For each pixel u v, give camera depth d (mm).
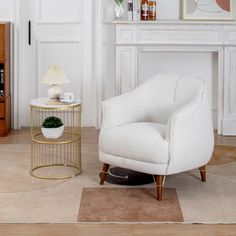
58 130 5934
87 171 6023
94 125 7750
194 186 5676
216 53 7582
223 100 7383
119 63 7352
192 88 5723
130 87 7387
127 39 7301
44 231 4840
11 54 7512
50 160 6328
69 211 5148
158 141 5344
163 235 4789
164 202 5328
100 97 7629
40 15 7566
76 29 7594
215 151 6680
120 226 4914
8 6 7457
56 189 5578
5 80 7223
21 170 6031
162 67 7637
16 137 7223
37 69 7648
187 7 7363
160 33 7273
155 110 5906
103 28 7535
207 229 4879
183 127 5375
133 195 5461
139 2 7398
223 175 5945
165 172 5332
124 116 5762
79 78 7668
